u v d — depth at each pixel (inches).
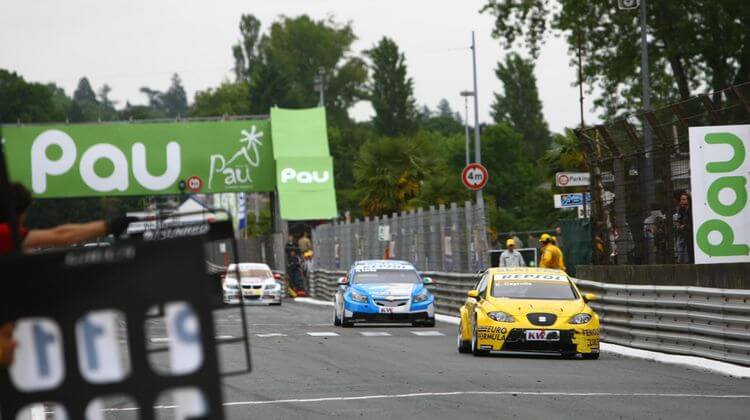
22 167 5821.9
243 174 6141.7
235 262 756.6
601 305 2849.4
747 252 2549.2
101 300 608.1
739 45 5216.5
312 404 1592.0
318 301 6072.8
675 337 2413.9
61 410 605.6
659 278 2802.7
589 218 3432.6
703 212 2544.3
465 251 4173.2
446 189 7062.0
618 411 1496.1
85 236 759.7
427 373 2066.9
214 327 617.0
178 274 613.9
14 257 602.9
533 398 1653.5
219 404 614.5
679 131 2721.5
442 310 4414.4
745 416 1443.2
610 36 5634.8
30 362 605.0
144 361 610.5
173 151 6013.8
